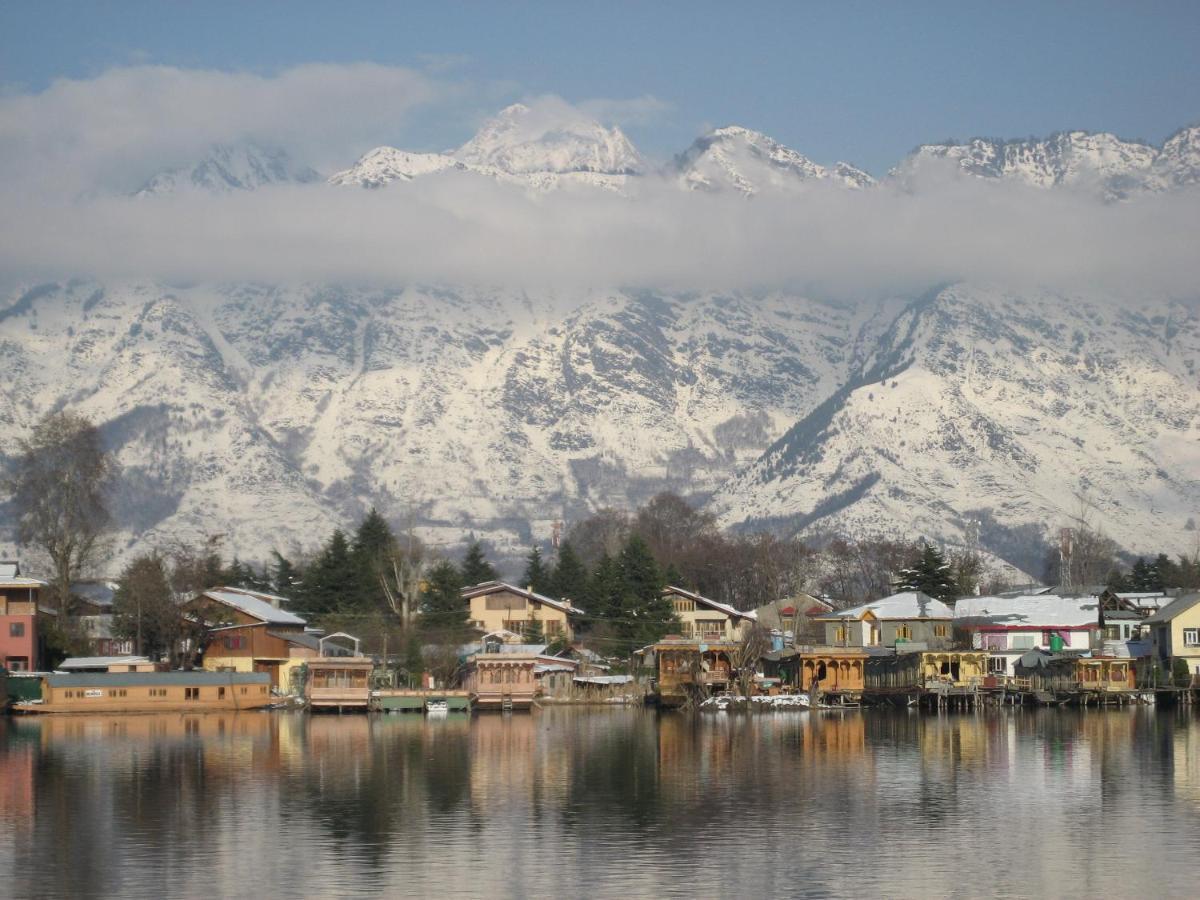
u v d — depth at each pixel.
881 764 147.62
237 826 114.44
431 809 121.38
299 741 171.38
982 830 111.81
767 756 154.62
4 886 96.38
